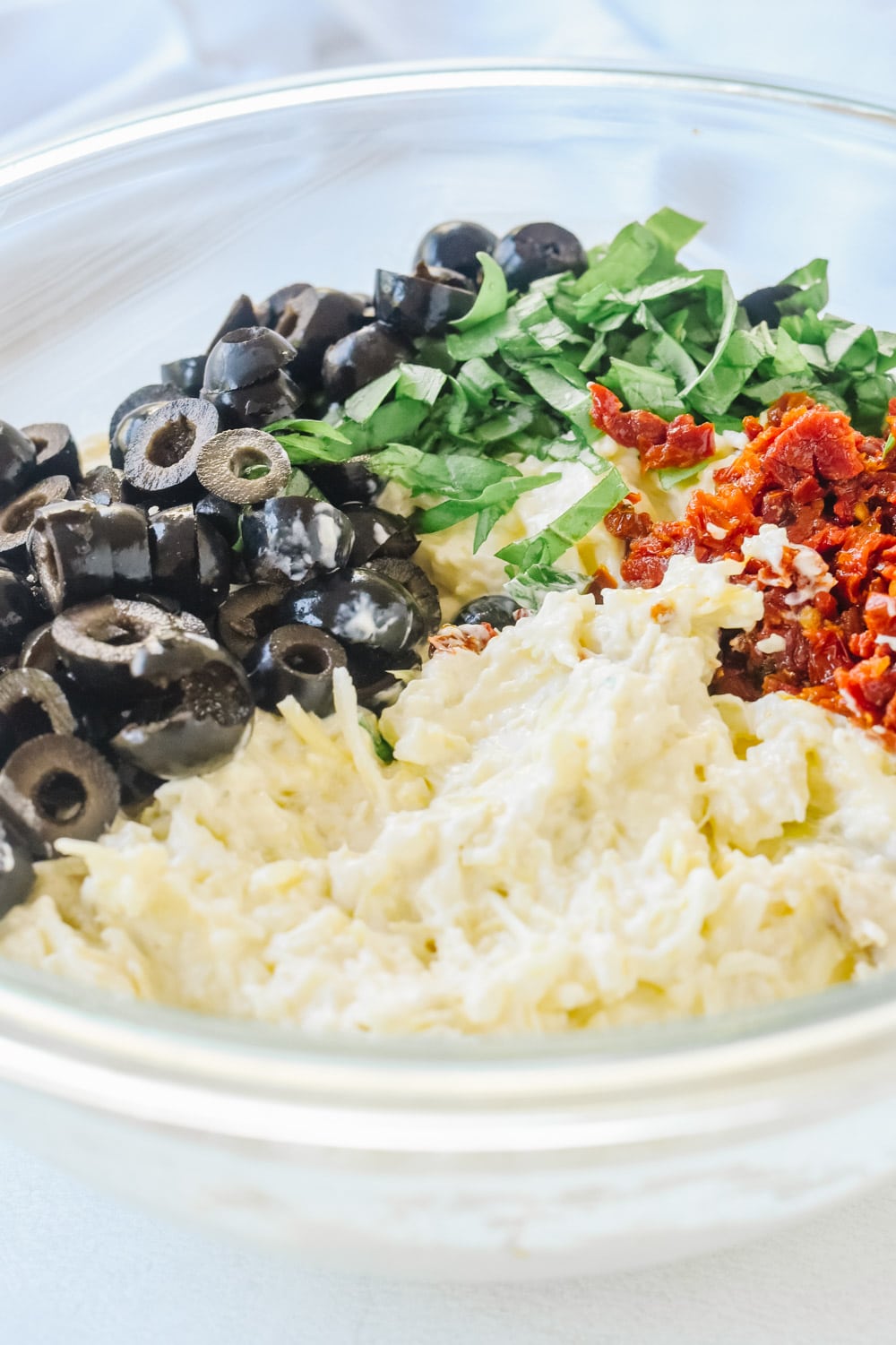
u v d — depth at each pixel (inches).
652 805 11.6
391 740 12.4
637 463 13.9
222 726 11.6
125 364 15.6
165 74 22.1
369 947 11.1
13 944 11.1
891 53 21.0
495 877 11.4
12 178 14.8
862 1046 9.5
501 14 22.7
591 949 10.8
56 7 21.8
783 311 14.9
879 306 15.6
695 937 10.9
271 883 11.4
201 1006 11.1
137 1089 9.5
